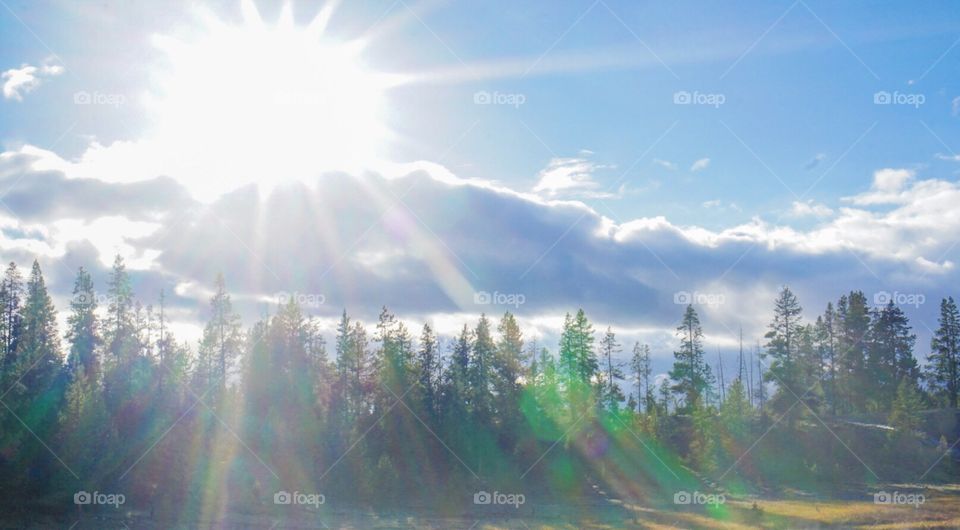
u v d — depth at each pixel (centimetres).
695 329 10212
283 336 9300
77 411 7344
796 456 9644
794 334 10369
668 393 10969
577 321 9769
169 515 7050
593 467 9081
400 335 9631
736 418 9975
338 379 9638
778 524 6975
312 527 6831
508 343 9675
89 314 8588
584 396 9488
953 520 7119
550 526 7025
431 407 9562
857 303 11994
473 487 8506
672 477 9069
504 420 9306
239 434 8400
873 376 11775
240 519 7038
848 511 7562
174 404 8281
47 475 7000
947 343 12331
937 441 10388
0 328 8581
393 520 7225
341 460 8438
